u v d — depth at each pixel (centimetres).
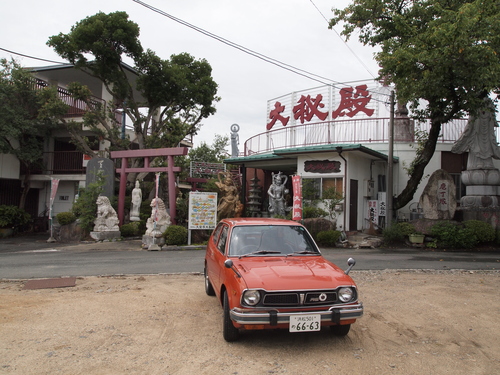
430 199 1567
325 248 1483
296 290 455
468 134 1698
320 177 1733
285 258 566
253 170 2456
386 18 1484
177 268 1068
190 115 2347
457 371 426
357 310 467
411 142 1944
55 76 2505
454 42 1077
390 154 1623
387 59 1214
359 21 1492
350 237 1617
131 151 1759
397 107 1955
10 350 468
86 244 1659
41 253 1397
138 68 2042
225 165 2850
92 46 1873
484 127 1655
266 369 423
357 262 1156
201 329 550
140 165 2347
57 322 573
